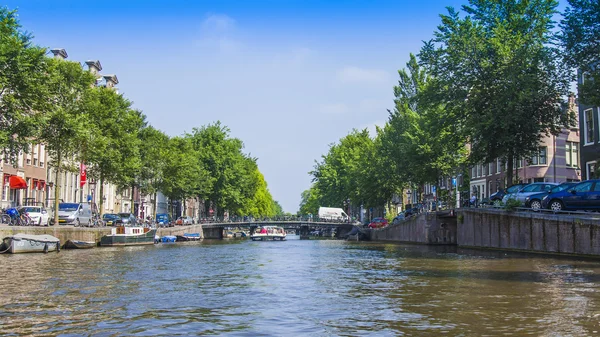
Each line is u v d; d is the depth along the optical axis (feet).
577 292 52.39
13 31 112.27
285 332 36.24
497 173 197.36
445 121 141.49
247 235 356.79
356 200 279.90
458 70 134.41
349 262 97.76
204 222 290.76
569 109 128.06
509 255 104.32
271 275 73.72
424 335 34.68
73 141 137.49
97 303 47.80
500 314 41.32
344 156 317.83
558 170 172.24
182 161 230.48
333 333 35.81
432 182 189.88
